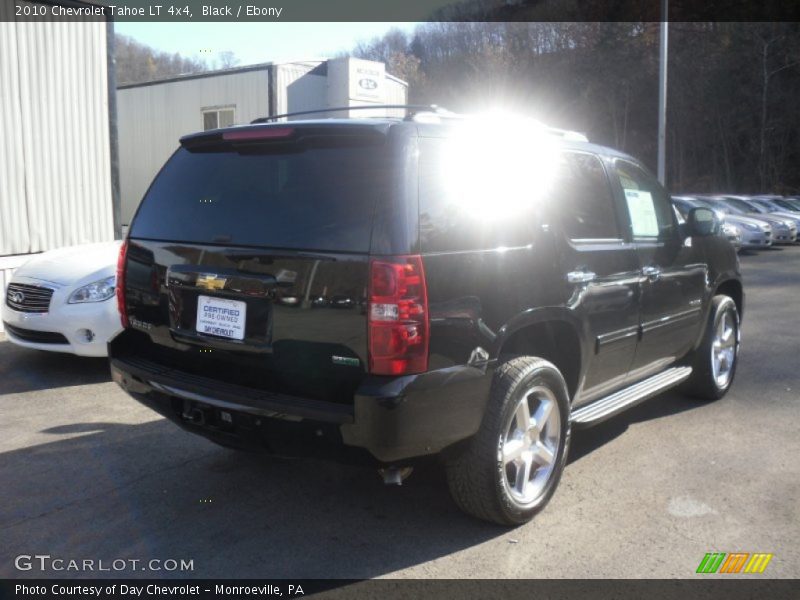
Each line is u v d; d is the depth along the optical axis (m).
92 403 5.62
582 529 3.67
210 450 4.68
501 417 3.43
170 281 3.60
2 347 7.38
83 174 9.38
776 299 12.07
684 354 5.47
